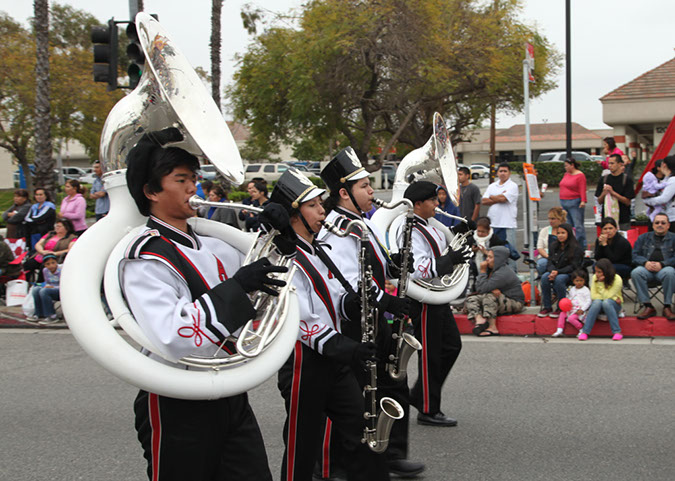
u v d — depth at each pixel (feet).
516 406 17.40
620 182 31.63
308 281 10.85
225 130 8.84
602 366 20.53
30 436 16.34
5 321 28.91
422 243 14.89
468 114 78.64
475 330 24.89
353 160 12.60
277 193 11.00
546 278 24.72
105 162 8.71
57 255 29.76
